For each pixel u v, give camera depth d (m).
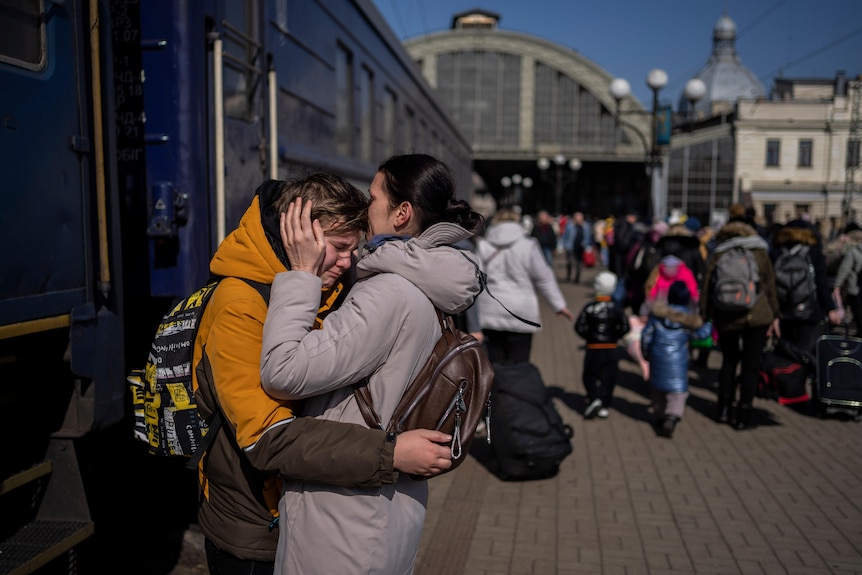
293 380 1.64
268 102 4.52
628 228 12.06
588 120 51.22
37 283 2.44
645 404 7.07
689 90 16.02
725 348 6.21
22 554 2.42
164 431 1.90
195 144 3.54
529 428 4.84
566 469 5.18
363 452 1.65
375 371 1.75
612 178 59.50
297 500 1.75
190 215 3.51
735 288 5.72
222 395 1.72
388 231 1.97
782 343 6.50
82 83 2.69
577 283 20.47
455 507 4.48
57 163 2.54
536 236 17.34
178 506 4.11
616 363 6.43
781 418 6.54
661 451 5.58
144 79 3.52
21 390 2.66
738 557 3.79
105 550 3.39
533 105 51.16
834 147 41.81
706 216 43.53
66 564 2.76
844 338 5.85
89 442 2.85
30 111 2.41
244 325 1.74
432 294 1.79
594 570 3.66
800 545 3.94
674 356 5.79
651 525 4.21
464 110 51.31
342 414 1.77
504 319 5.70
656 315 5.85
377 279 1.77
